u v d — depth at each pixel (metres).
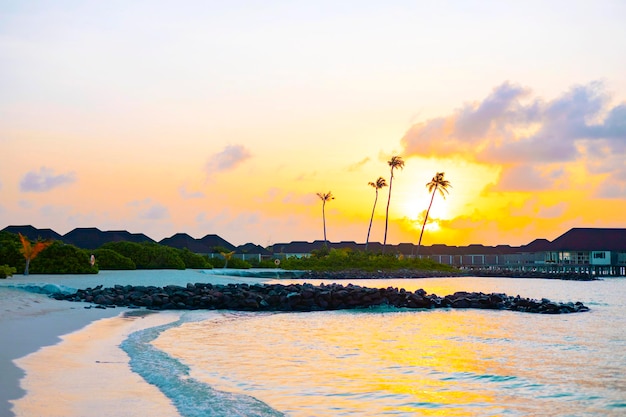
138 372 14.35
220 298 41.41
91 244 111.38
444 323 35.38
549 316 41.00
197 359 18.73
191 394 12.32
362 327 32.28
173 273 64.94
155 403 11.48
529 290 79.25
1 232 58.66
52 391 11.73
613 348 24.67
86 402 11.08
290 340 25.30
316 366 18.56
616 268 137.62
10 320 23.59
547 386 16.27
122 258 70.56
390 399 14.08
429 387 15.79
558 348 24.58
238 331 27.84
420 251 161.25
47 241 55.09
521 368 19.31
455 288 77.50
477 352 23.16
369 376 17.14
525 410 13.48
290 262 110.69
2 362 14.29
